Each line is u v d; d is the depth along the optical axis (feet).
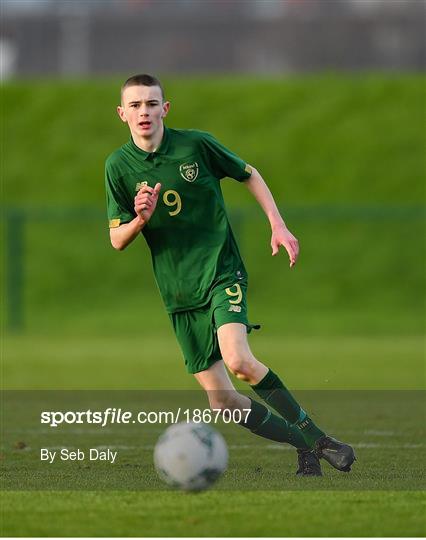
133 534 73.72
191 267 98.99
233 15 590.55
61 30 593.01
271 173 429.79
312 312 357.41
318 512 80.28
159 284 100.58
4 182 434.71
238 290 97.25
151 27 589.32
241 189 412.77
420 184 420.77
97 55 593.42
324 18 591.78
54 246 399.03
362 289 370.53
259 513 79.87
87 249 397.19
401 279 375.66
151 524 76.43
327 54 590.55
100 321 351.05
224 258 98.78
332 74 539.29
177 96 473.67
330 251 386.52
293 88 476.13
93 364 234.58
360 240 390.63
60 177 437.99
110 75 583.17
